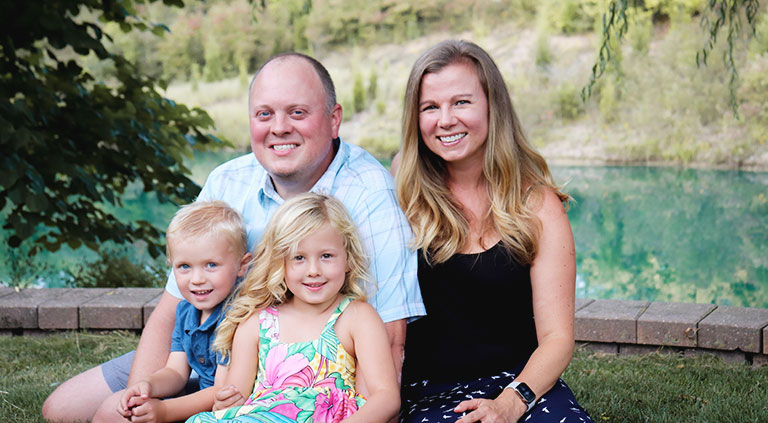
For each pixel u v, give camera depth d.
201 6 17.23
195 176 12.40
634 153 13.82
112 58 6.25
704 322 3.75
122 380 2.85
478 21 16.30
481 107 2.43
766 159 13.11
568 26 15.37
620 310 3.97
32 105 5.85
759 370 3.57
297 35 16.97
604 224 10.14
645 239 9.39
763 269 7.98
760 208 10.67
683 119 13.70
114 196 6.24
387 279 2.40
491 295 2.41
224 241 2.45
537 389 2.24
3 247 8.42
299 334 2.35
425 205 2.50
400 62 16.23
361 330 2.32
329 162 2.56
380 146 14.85
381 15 16.72
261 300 2.39
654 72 14.06
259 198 2.62
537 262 2.42
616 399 3.26
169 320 2.64
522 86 14.82
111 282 5.66
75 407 2.82
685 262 8.36
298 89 2.41
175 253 2.46
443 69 2.43
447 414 2.23
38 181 5.20
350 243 2.35
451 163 2.52
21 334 4.24
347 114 15.49
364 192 2.49
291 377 2.29
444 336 2.44
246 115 15.63
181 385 2.53
